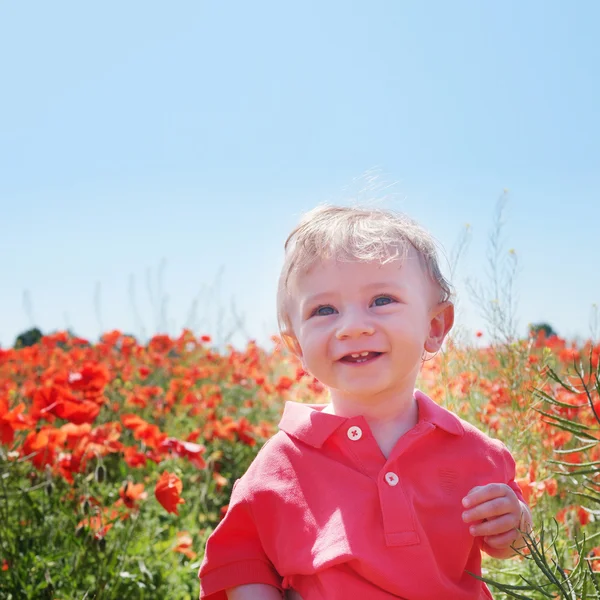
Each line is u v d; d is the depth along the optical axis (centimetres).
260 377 584
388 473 157
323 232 169
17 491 296
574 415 284
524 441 260
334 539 152
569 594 141
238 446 505
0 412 300
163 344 721
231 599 166
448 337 283
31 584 267
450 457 164
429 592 150
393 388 166
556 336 430
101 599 266
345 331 159
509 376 275
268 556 164
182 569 307
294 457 166
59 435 304
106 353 689
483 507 155
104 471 300
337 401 172
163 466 411
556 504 278
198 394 560
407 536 151
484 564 243
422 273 172
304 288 168
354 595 149
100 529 281
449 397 280
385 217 177
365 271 163
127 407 504
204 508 393
